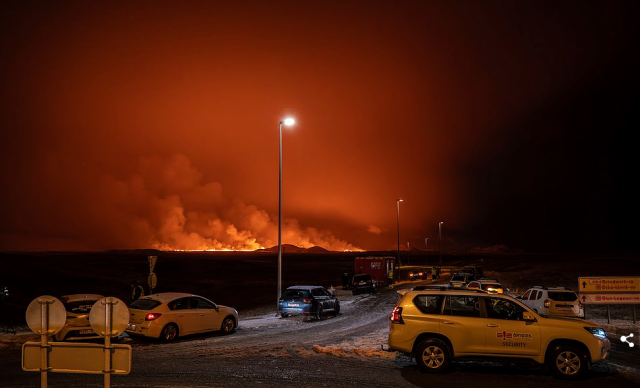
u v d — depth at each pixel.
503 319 10.77
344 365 11.73
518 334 10.59
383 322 21.56
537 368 11.63
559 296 21.59
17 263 56.50
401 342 11.02
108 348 5.82
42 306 5.92
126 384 9.66
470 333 10.73
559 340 10.56
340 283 54.97
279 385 9.66
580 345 10.51
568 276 59.88
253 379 10.17
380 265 48.31
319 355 13.14
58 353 5.89
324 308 24.14
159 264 84.75
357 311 27.19
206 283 51.06
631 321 21.81
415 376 10.59
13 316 26.00
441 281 53.94
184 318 16.41
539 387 9.76
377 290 43.59
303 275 70.38
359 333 17.92
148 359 12.57
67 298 15.12
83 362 5.85
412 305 11.17
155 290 42.97
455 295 11.12
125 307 5.89
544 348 10.50
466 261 139.38
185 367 11.47
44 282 43.88
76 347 5.88
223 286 48.44
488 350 10.65
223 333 17.92
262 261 128.88
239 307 32.50
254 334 17.91
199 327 16.92
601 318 23.25
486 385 9.85
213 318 17.44
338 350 13.77
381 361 12.30
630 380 10.43
